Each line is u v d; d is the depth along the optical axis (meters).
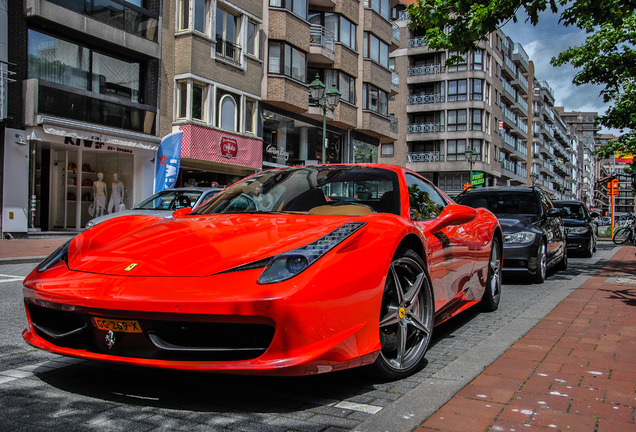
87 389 2.73
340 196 3.68
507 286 7.16
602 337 3.83
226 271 2.36
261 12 21.88
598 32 14.40
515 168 60.59
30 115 14.45
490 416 2.31
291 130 24.34
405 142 48.91
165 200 9.91
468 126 46.88
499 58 52.34
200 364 2.27
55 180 16.59
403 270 3.02
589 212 15.08
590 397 2.56
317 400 2.59
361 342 2.50
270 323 2.21
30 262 10.02
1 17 13.91
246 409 2.46
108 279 2.46
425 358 3.37
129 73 17.64
